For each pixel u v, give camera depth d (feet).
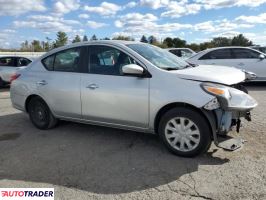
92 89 16.89
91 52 17.53
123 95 15.81
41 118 20.08
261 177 12.42
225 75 14.79
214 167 13.53
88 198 11.53
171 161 14.42
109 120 16.78
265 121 20.10
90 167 14.15
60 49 19.01
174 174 13.07
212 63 37.24
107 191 11.96
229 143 14.12
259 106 24.85
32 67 20.29
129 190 11.96
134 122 15.89
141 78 15.39
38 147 17.03
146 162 14.43
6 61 42.52
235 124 14.79
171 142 15.03
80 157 15.38
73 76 17.88
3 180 13.20
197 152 14.39
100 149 16.37
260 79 36.42
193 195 11.34
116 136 18.35
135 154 15.47
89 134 18.93
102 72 16.87
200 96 13.76
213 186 11.89
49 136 18.85
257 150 15.17
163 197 11.33
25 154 16.06
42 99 19.60
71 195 11.79
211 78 14.11
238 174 12.76
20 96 20.56
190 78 14.32
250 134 17.52
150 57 16.22
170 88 14.53
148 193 11.66
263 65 35.96
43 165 14.58
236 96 13.78
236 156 14.57
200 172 13.12
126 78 15.92
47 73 19.25
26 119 23.26
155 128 15.57
